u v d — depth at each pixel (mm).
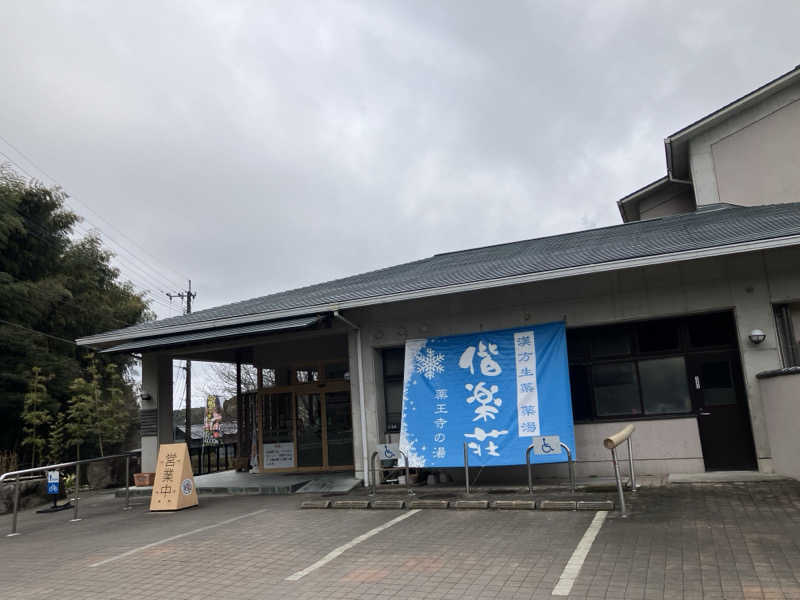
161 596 5789
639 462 10516
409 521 8258
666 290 10391
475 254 16656
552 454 9898
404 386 11672
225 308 15758
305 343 16203
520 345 11023
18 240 23250
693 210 18969
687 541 6211
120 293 29344
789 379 8758
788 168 15297
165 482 11133
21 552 8359
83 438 21453
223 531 8594
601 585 5160
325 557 6738
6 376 20391
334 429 15750
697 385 10375
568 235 16781
